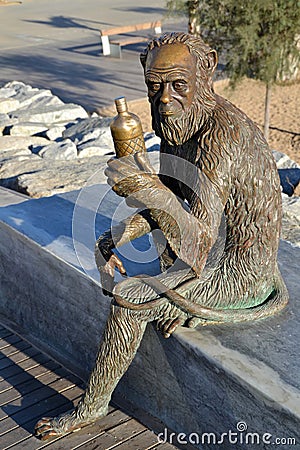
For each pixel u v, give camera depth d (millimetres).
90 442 2666
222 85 11508
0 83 11828
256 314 2516
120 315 2508
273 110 10195
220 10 7676
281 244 3242
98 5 22578
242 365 2307
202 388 2477
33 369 3221
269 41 7652
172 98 2158
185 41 2170
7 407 2926
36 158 5270
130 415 2836
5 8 22938
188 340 2457
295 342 2418
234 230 2406
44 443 2682
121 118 1933
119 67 13078
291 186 6027
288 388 2191
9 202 3869
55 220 3568
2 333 3600
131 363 2859
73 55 14312
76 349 3270
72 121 7066
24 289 3562
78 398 2969
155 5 21906
